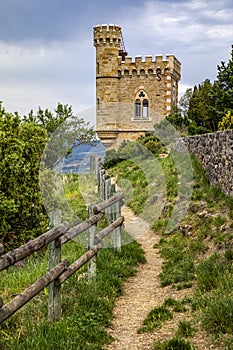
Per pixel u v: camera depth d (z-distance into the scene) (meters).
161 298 7.77
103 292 7.68
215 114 41.88
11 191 11.33
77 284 7.75
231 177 11.80
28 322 6.16
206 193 13.46
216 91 42.44
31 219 11.96
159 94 43.38
